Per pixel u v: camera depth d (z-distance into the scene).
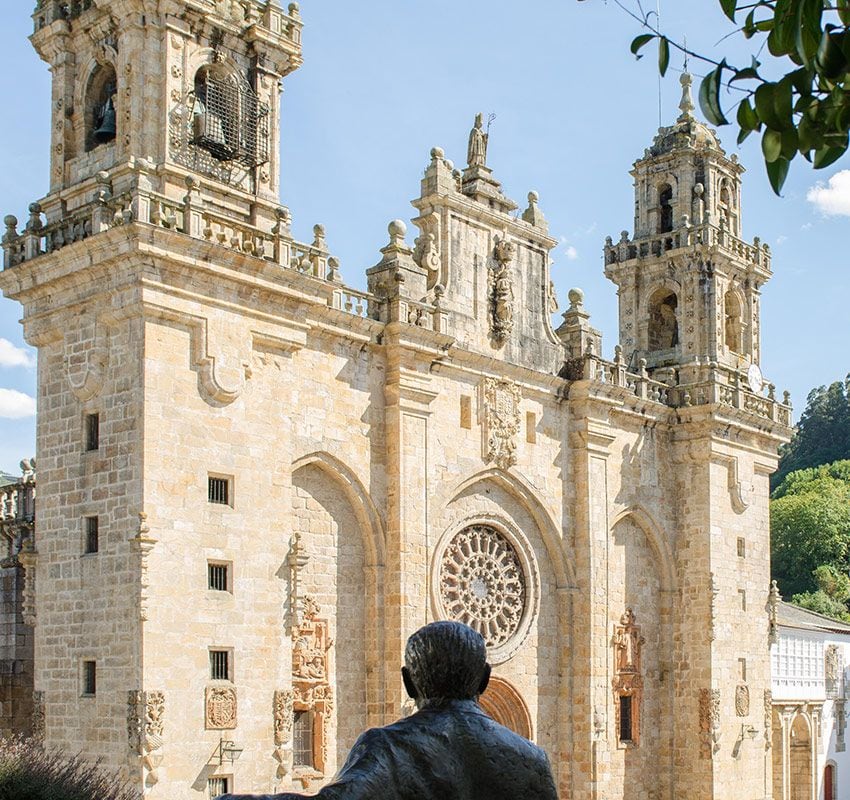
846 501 143.00
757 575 78.69
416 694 11.52
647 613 73.75
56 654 49.09
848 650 101.12
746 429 77.69
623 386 71.25
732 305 81.56
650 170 81.75
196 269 49.19
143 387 47.59
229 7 53.69
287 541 52.03
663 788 73.06
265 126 54.47
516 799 11.07
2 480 99.62
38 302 51.50
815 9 10.49
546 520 67.19
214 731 47.97
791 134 11.42
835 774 97.56
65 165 53.41
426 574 59.44
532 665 65.94
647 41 11.63
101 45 52.88
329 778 55.00
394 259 60.56
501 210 67.94
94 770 39.53
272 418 51.88
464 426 63.38
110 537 47.84
